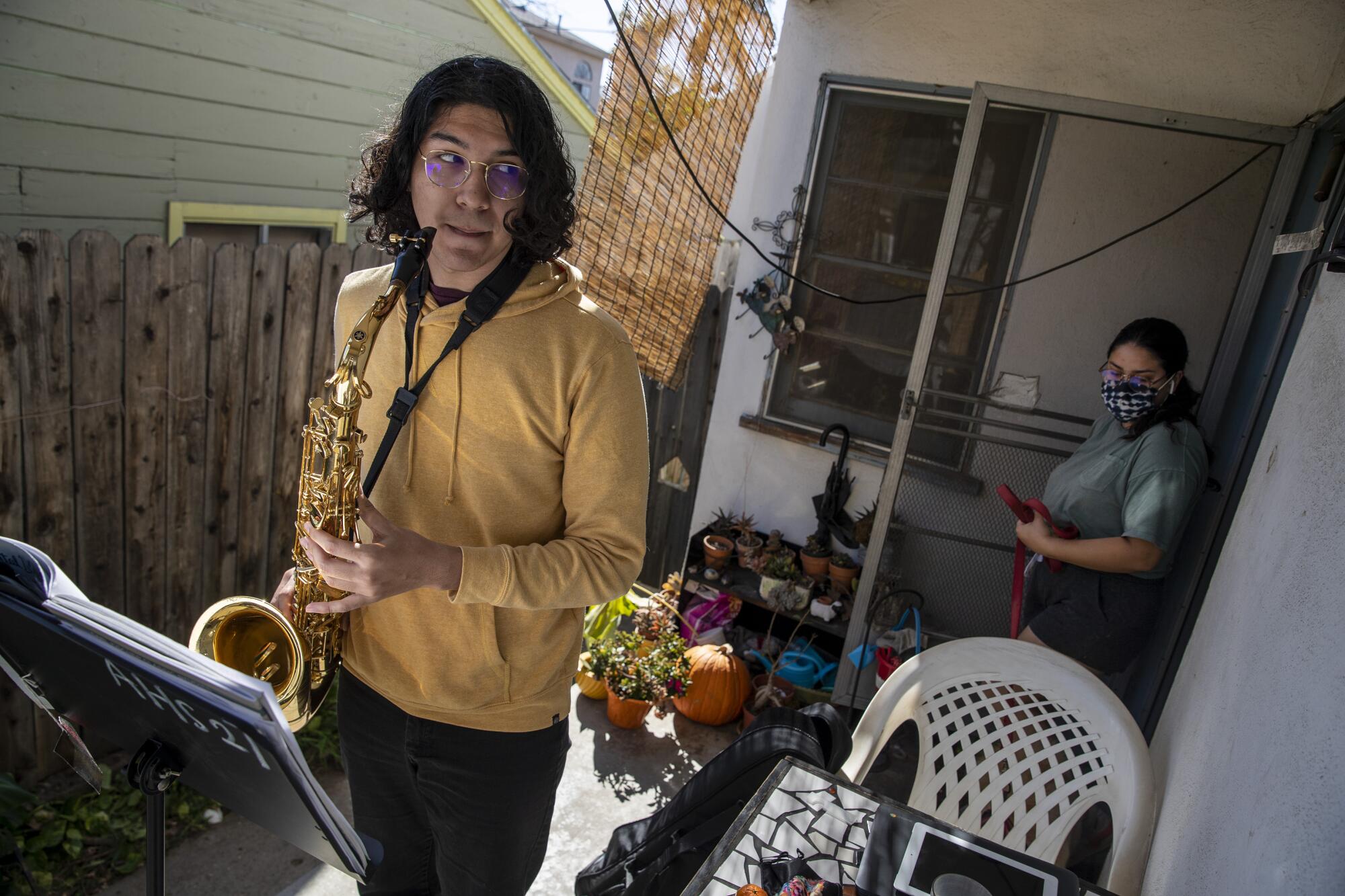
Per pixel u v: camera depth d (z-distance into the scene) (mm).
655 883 1809
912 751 1978
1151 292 3027
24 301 2258
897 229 3459
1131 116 2516
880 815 1338
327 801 999
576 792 2725
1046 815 1750
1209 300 2961
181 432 2674
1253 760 1312
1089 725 1807
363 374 1380
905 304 3475
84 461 2471
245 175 3943
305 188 4207
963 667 1933
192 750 1078
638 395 1376
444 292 1345
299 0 3896
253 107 3877
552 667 1483
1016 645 1922
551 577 1310
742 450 3830
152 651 951
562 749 1562
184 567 2801
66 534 2480
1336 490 1264
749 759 1727
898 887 1188
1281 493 1586
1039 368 3232
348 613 1522
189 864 2391
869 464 3566
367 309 1450
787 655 3373
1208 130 2488
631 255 3141
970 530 3121
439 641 1409
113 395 2490
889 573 3174
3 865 2281
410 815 1649
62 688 1144
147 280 2488
